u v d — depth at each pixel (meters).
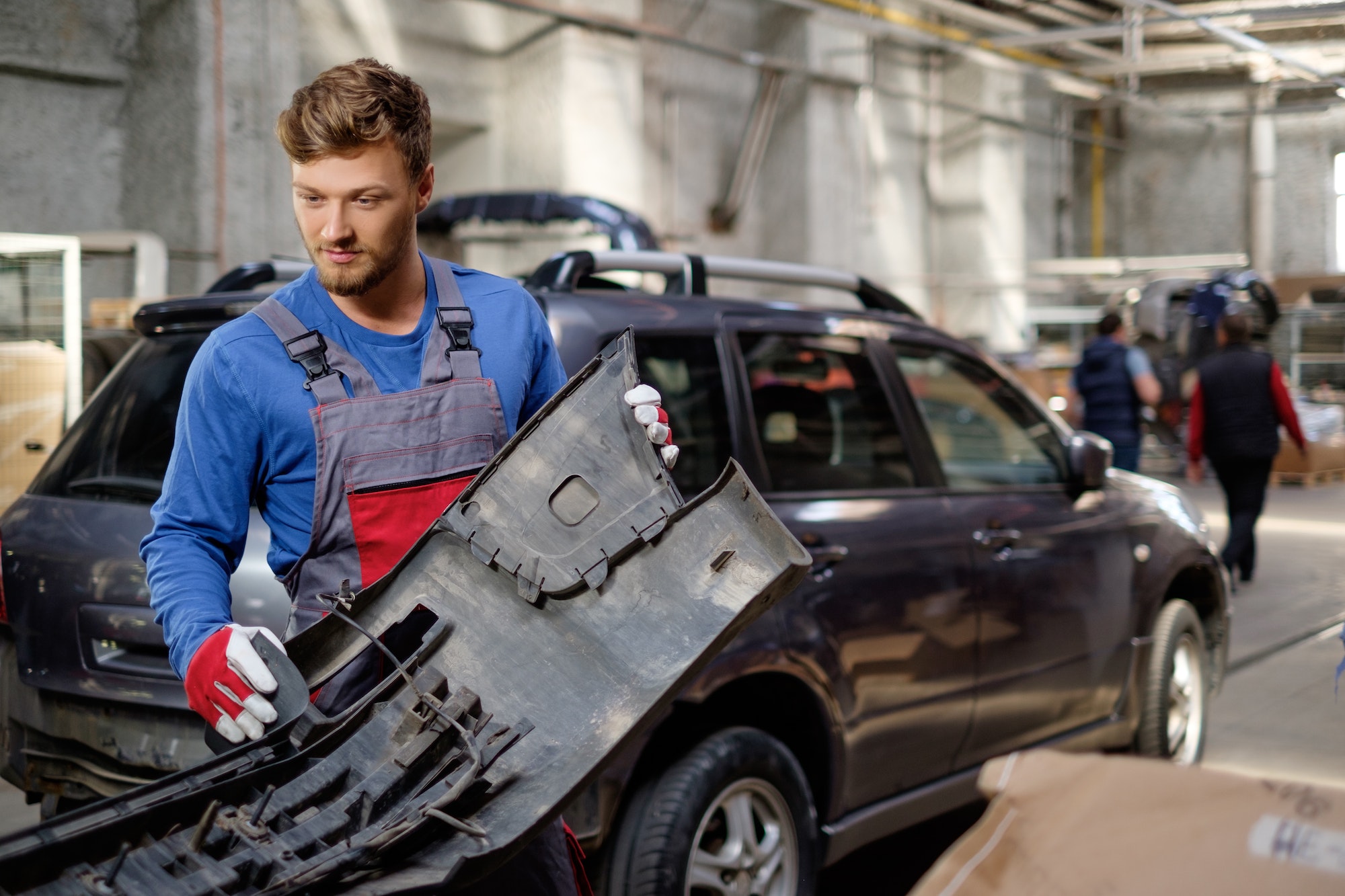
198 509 1.54
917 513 3.20
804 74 16.20
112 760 2.38
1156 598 4.02
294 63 10.25
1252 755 4.30
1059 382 15.78
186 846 1.13
